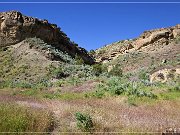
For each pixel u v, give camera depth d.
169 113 16.42
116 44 133.00
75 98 24.94
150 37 108.19
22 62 66.25
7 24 75.62
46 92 33.06
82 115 11.14
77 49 98.62
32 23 77.38
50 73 59.44
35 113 12.02
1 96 23.91
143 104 20.91
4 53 71.56
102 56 124.25
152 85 36.25
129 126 10.85
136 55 102.19
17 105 14.32
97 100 22.33
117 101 22.08
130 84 31.52
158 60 87.75
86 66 68.06
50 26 83.50
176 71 46.50
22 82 52.94
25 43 74.31
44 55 69.94
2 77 60.19
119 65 94.19
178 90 30.39
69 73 60.19
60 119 12.60
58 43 86.69
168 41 104.88
